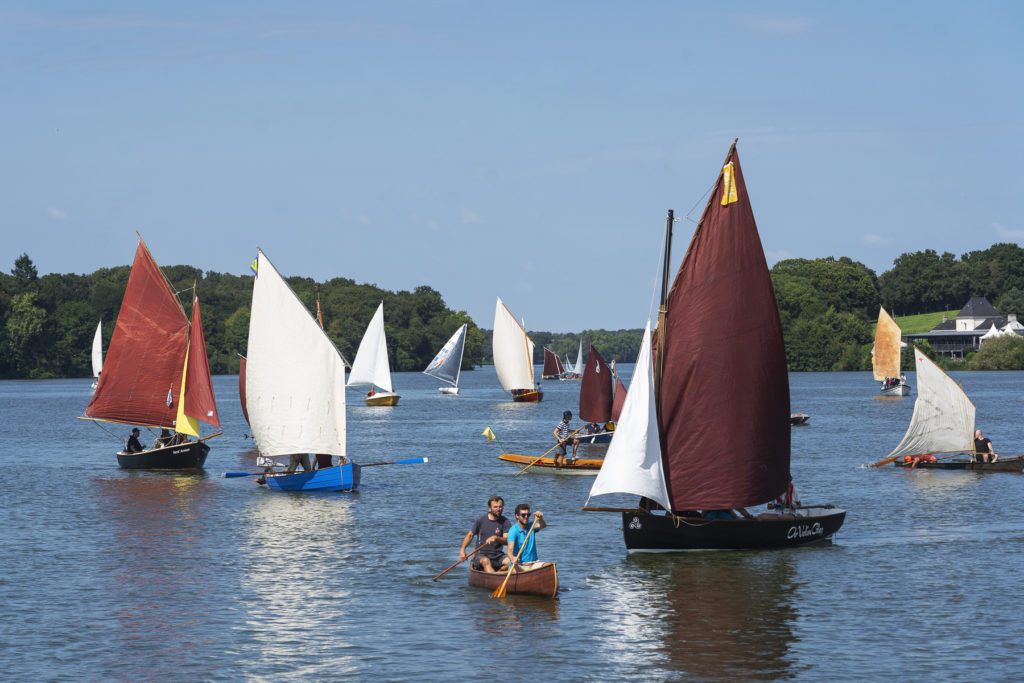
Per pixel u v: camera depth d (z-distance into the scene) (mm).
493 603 26438
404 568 30625
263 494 47031
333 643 23125
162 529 37531
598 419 77125
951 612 25359
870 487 47938
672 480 32062
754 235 31703
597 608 25844
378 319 131125
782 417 32625
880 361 145250
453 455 65562
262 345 48625
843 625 24297
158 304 58906
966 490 46750
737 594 27188
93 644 23109
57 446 75188
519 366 137000
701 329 31672
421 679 20781
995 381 192875
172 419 59156
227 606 26297
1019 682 20344
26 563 31531
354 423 98062
